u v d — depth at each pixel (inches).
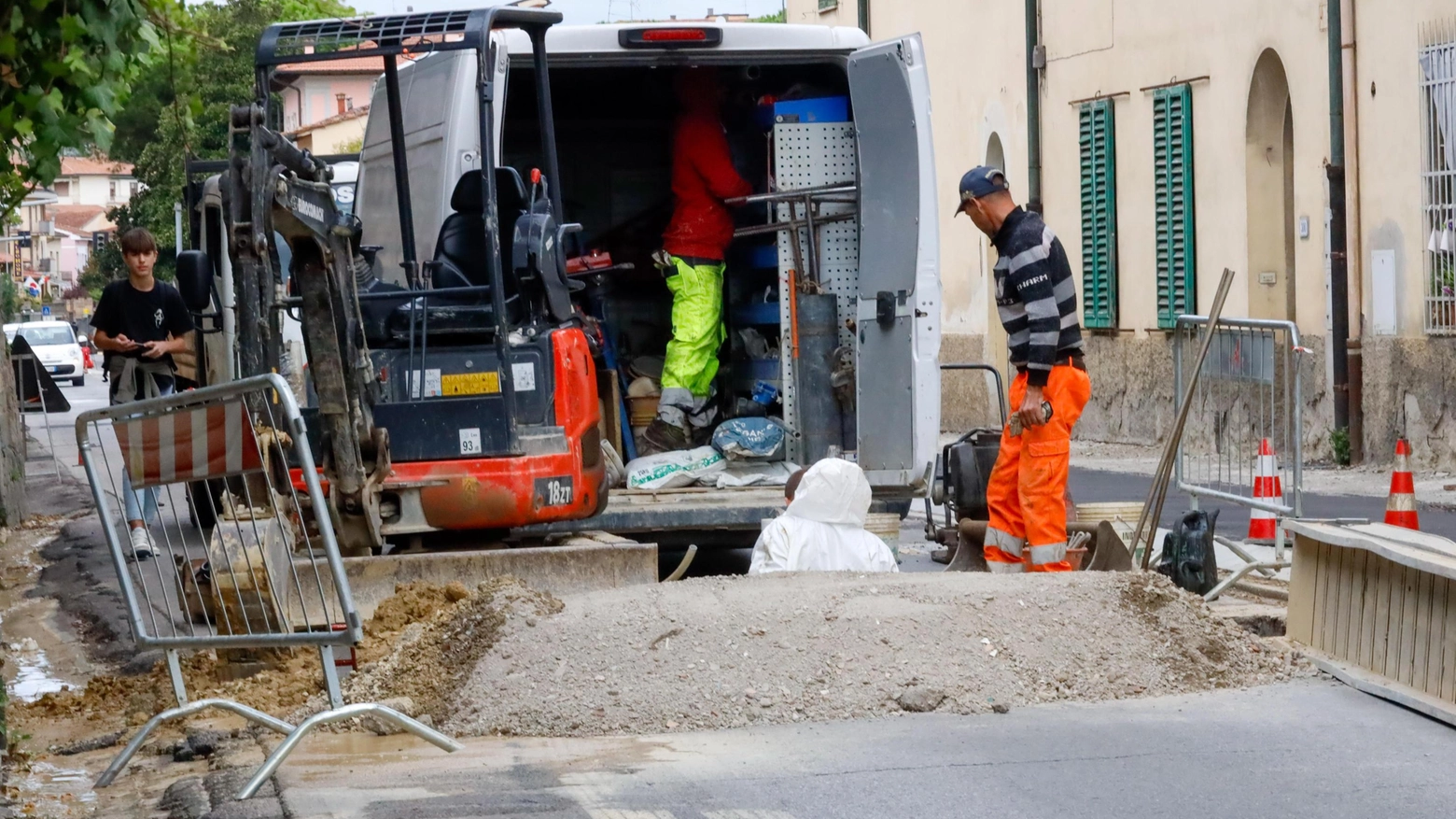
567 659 355.3
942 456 573.9
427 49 459.8
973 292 1459.2
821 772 296.5
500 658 358.9
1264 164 1050.1
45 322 2819.9
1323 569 384.5
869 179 541.6
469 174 484.4
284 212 407.2
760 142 624.1
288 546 331.0
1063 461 460.4
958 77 1498.5
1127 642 366.3
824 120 570.3
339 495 431.8
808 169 569.6
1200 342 486.3
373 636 405.1
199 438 333.4
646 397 605.6
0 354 797.9
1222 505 783.7
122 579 339.6
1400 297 901.2
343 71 530.6
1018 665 356.5
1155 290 1178.0
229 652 407.8
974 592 377.7
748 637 358.3
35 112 297.1
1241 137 1060.5
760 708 341.1
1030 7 1328.7
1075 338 465.1
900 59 527.8
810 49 552.4
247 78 1923.0
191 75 365.7
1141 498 819.4
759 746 317.7
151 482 341.4
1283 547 510.3
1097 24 1238.9
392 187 556.4
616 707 342.3
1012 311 469.7
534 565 441.7
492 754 317.7
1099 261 1246.3
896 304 530.3
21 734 364.2
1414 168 884.0
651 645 357.4
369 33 461.4
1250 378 517.3
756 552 436.5
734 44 548.1
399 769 305.7
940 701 343.3
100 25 301.3
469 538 471.5
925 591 379.9
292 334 545.0
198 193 729.6
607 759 310.0
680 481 550.3
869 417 538.9
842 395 563.5
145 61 322.0
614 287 664.4
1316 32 968.9
